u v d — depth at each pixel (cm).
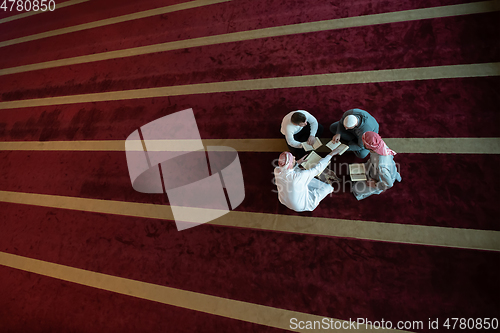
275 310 258
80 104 446
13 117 484
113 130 407
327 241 272
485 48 298
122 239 328
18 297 329
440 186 266
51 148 428
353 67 335
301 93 341
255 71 373
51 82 490
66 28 539
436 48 313
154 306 286
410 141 288
